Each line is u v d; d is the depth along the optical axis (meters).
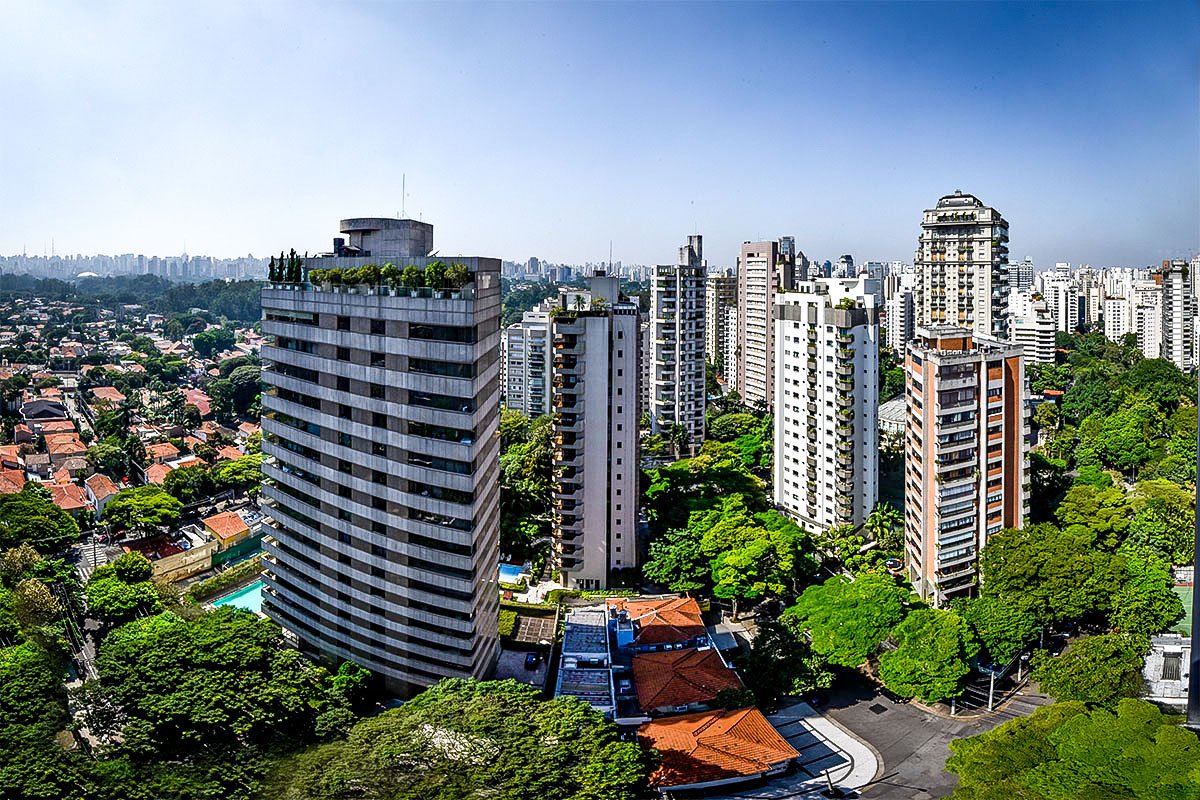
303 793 69.75
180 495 191.25
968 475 132.38
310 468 110.31
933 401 130.50
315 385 107.56
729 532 140.62
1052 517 162.75
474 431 96.56
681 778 89.12
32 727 80.81
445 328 94.94
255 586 147.38
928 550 134.75
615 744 76.25
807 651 111.69
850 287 160.25
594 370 140.75
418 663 103.38
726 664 114.81
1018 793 69.25
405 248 110.81
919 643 109.06
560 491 144.00
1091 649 101.75
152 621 110.12
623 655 119.06
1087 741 72.38
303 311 107.75
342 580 108.50
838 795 91.69
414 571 101.44
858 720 107.69
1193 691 57.22
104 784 73.12
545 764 72.31
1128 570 118.31
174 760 79.69
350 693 102.12
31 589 118.06
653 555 141.25
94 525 179.88
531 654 117.50
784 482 173.88
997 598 120.12
